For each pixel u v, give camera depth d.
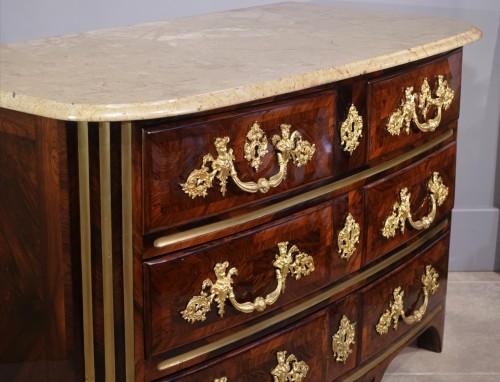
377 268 2.05
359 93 1.85
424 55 1.94
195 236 1.61
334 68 1.74
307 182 1.79
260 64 1.75
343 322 1.98
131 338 1.58
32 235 1.59
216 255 1.65
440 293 2.34
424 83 2.03
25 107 1.47
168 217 1.56
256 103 1.64
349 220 1.91
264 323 1.78
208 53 1.85
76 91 1.52
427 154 2.14
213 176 1.60
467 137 2.79
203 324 1.67
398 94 1.95
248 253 1.71
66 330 1.58
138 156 1.49
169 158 1.53
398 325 2.17
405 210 2.06
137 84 1.58
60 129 1.47
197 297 1.64
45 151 1.51
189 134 1.54
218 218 1.65
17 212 1.61
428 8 2.67
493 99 2.76
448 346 2.47
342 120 1.82
